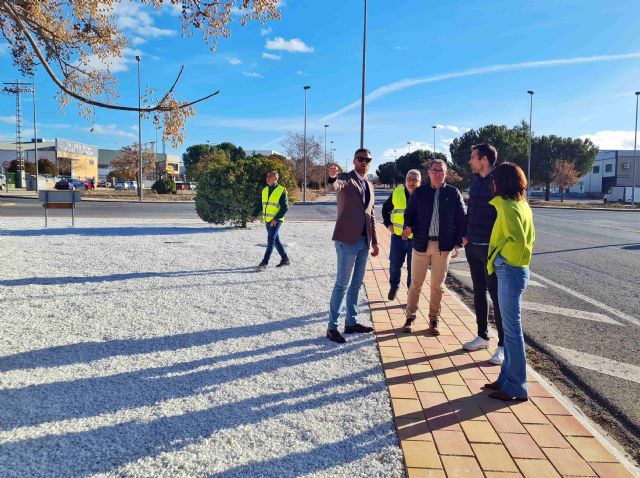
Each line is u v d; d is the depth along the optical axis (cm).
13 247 998
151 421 300
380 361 412
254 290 661
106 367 383
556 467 257
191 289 657
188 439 280
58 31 623
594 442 284
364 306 605
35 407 315
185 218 1930
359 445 277
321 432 290
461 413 318
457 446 276
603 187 7706
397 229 616
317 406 324
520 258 340
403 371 389
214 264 854
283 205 809
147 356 408
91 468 251
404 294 674
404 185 618
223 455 264
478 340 445
